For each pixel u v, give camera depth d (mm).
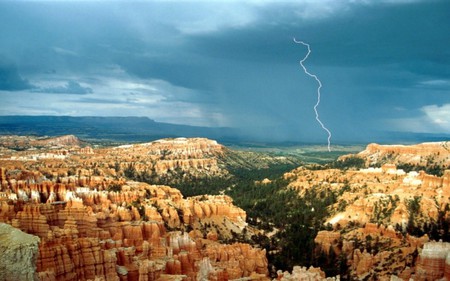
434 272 98125
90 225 130625
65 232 94312
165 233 141375
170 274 98688
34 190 161375
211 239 159875
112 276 90750
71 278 84250
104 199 170000
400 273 114625
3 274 45906
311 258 144875
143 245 108188
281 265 134875
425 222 163250
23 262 46812
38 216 118562
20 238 47938
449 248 98688
